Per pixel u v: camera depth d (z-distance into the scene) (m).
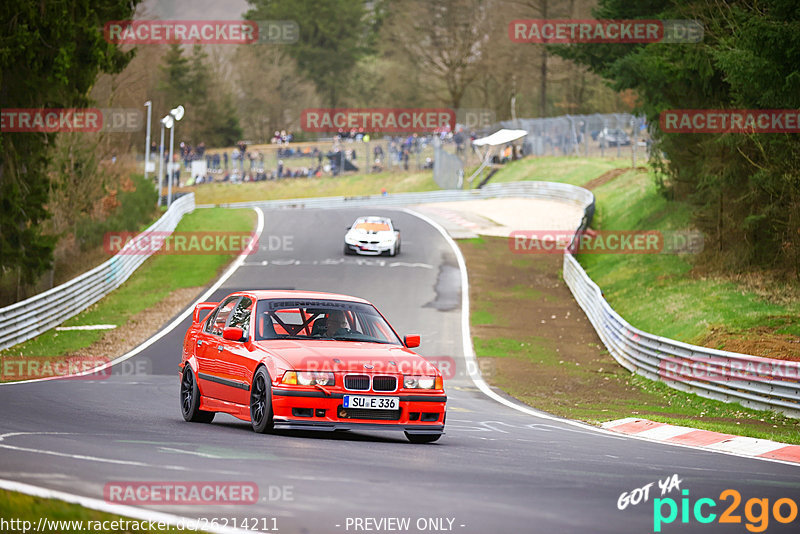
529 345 91.44
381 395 34.41
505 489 24.44
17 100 110.25
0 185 110.62
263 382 34.84
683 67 101.88
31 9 106.00
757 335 73.50
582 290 111.06
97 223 159.88
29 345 86.31
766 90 82.94
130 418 40.81
